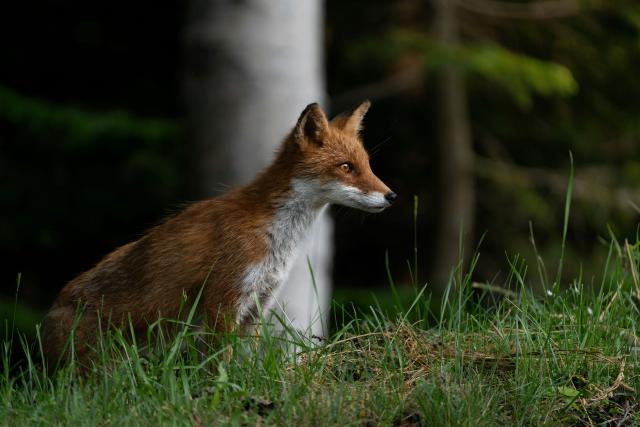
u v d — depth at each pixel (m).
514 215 23.61
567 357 7.57
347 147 9.73
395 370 7.47
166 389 7.02
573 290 8.71
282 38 13.02
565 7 22.12
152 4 23.31
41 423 6.79
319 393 7.05
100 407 6.87
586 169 23.78
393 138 23.98
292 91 13.09
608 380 7.41
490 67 19.47
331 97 23.64
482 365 7.44
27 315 17.98
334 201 9.61
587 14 22.41
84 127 19.98
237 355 7.77
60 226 21.56
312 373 7.27
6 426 6.82
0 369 14.58
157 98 23.36
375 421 6.68
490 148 23.78
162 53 23.50
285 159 9.54
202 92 13.05
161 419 6.53
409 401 6.92
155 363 7.60
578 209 23.14
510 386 7.21
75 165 21.48
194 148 13.16
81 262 22.55
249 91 12.94
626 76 23.50
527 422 6.88
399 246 24.50
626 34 22.75
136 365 7.25
